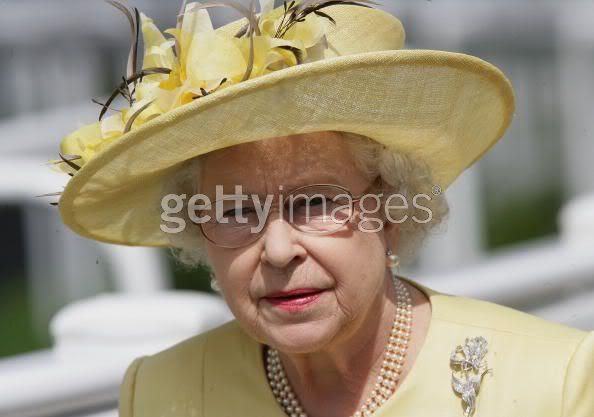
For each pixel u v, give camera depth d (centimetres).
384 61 624
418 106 669
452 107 689
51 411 919
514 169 3381
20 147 1745
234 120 638
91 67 2972
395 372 748
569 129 2983
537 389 694
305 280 680
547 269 1416
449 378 721
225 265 704
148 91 677
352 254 686
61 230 2333
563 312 1462
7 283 2728
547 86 3228
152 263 1254
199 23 667
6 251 2878
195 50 658
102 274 2297
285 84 617
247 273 695
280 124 645
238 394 794
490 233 3058
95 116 1753
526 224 3120
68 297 2358
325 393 764
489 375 712
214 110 627
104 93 2958
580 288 1488
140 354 1008
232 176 683
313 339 688
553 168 3341
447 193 1861
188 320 1028
